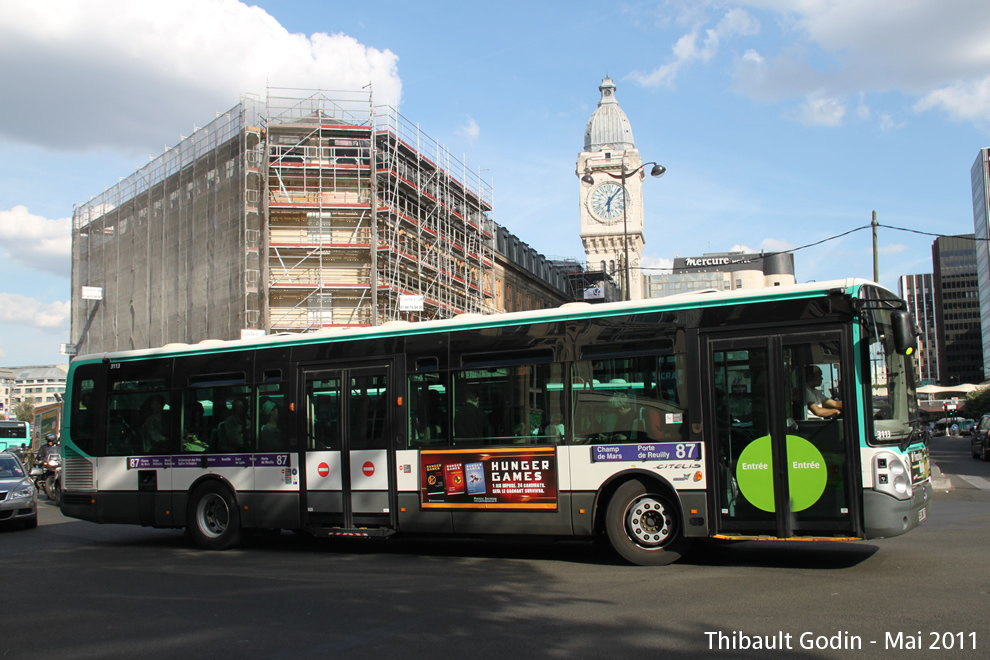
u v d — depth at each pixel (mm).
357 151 41594
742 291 10234
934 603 7531
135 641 7055
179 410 14195
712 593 8367
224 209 40438
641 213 102000
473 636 6879
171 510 14000
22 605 8734
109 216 51781
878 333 9688
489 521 11344
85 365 15273
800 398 9766
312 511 12742
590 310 11062
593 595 8461
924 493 9938
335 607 8195
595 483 10703
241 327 38375
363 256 40188
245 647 6754
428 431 11945
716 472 10078
